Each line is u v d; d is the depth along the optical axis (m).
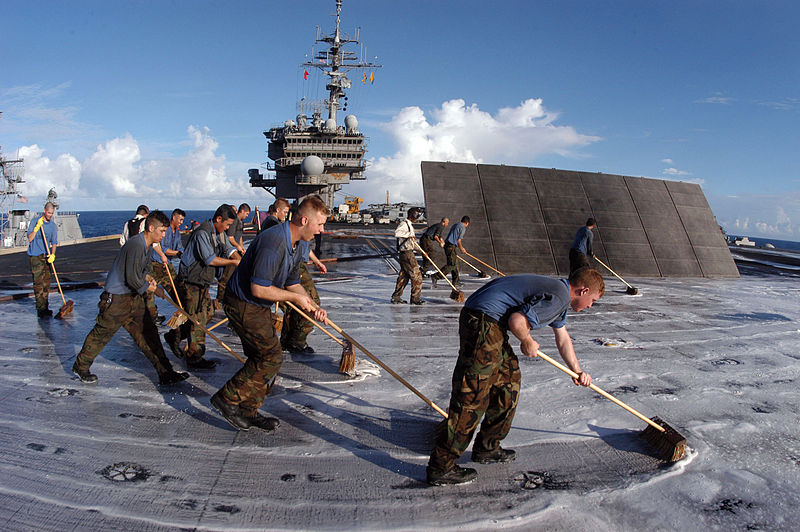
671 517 2.66
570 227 13.95
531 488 2.93
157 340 4.41
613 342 6.40
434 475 2.91
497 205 13.78
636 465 3.23
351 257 15.80
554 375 5.00
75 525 2.44
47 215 7.10
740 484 3.01
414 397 4.31
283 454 3.25
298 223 3.46
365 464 3.16
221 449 3.29
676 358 5.80
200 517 2.55
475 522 2.58
